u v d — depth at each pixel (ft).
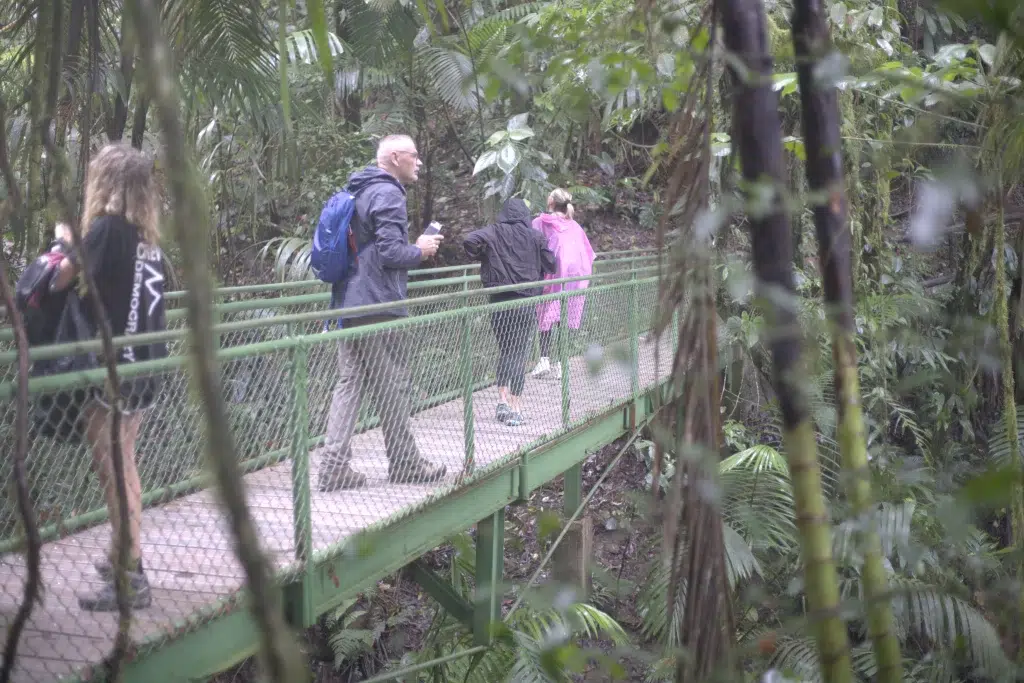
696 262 3.91
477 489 15.11
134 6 2.37
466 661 16.66
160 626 8.52
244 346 9.93
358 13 28.27
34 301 8.43
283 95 3.96
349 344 12.72
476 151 38.11
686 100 4.56
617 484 29.68
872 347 13.99
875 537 4.18
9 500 8.01
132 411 8.32
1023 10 2.22
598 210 43.32
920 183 3.22
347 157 32.14
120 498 5.71
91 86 13.51
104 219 8.38
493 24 27.58
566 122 29.63
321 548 10.75
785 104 14.23
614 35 4.68
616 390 21.25
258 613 2.37
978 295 15.44
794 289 4.05
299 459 10.57
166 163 2.38
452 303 22.03
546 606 4.82
